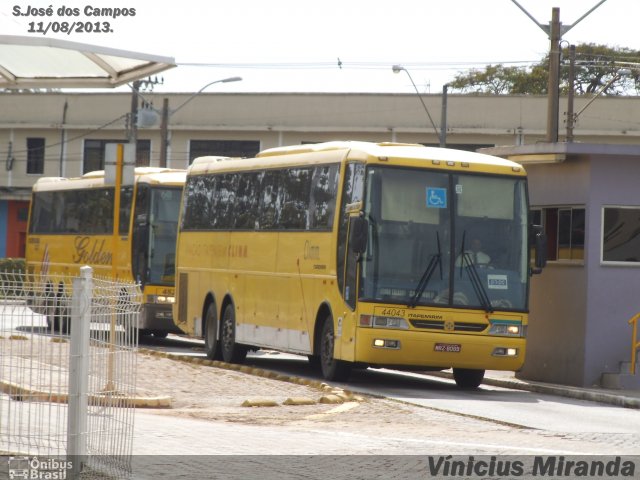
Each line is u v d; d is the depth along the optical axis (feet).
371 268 160.66
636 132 512.22
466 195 166.09
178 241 231.71
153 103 540.11
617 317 182.60
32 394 71.92
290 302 183.32
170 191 255.09
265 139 532.73
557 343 187.21
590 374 180.86
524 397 164.45
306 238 179.01
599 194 181.98
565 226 187.83
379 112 520.42
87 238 282.56
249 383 157.79
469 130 512.63
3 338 71.41
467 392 169.27
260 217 196.65
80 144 554.87
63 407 71.61
